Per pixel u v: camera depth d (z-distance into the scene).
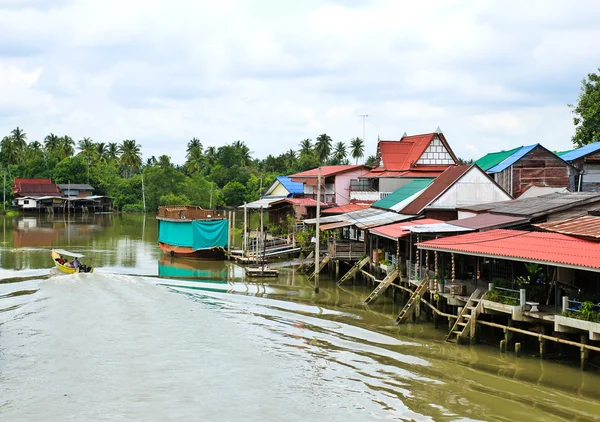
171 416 17.97
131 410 18.38
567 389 19.78
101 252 57.22
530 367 21.77
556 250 22.16
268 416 18.02
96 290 36.94
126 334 26.73
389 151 57.59
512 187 46.84
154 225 91.88
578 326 19.94
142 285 39.06
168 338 26.22
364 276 41.22
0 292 36.44
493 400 19.14
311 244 50.19
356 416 18.03
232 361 23.17
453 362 22.75
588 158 47.38
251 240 54.88
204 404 18.89
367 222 38.34
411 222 35.88
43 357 23.39
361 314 31.14
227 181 133.25
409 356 23.66
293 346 25.27
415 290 30.23
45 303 33.03
